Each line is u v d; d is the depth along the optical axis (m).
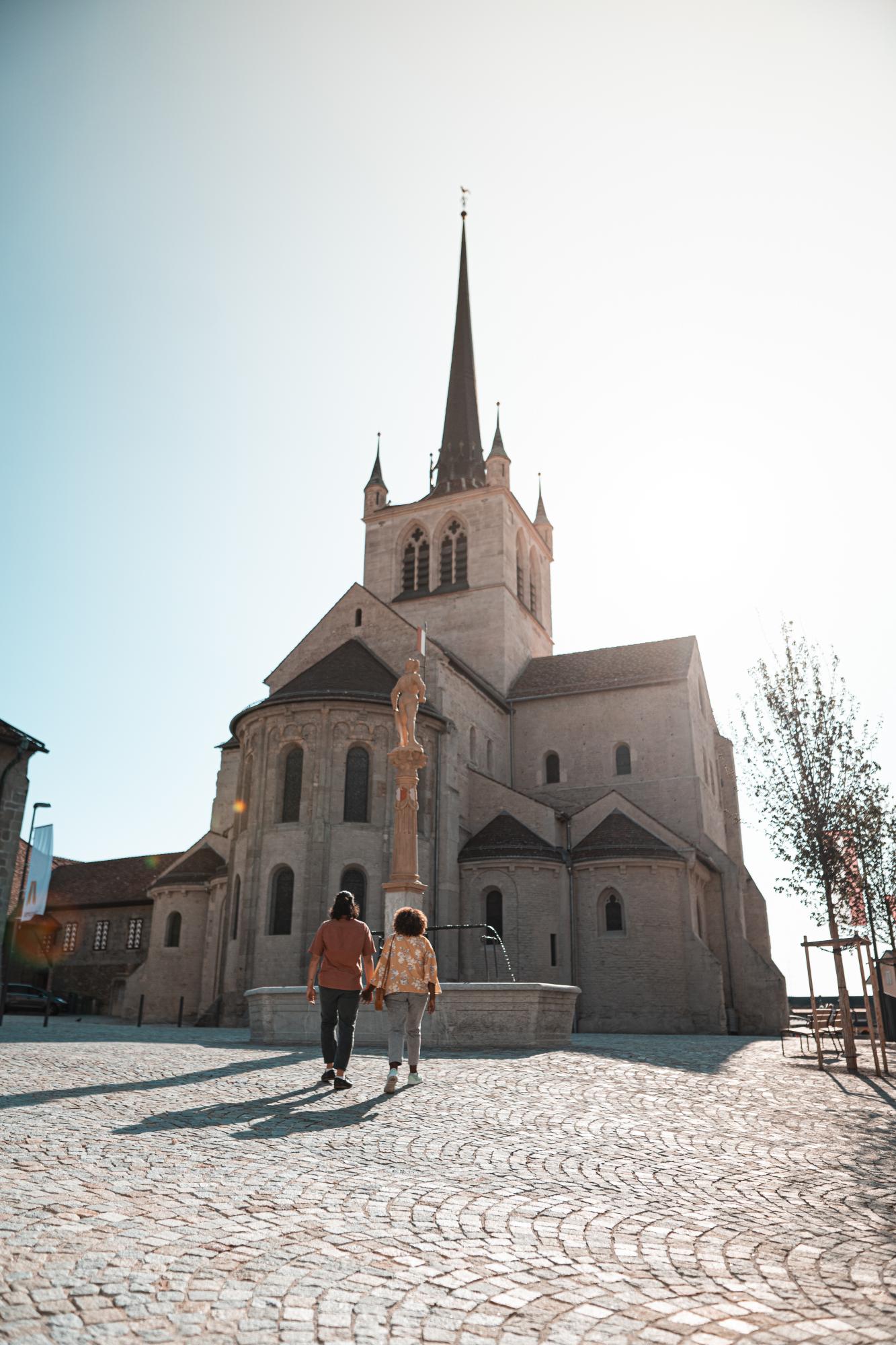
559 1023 21.02
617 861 42.44
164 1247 5.42
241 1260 5.28
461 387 66.88
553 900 42.03
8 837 29.92
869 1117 11.70
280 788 39.06
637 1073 15.76
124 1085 12.13
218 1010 38.25
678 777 50.34
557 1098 12.42
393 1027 12.60
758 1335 4.43
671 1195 7.27
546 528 68.00
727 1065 18.50
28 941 62.94
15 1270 4.92
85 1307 4.50
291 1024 21.25
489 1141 9.20
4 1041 20.08
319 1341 4.23
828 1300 4.94
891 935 31.64
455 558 58.88
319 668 42.69
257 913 37.31
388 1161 8.09
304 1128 9.45
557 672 56.78
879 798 31.23
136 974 47.50
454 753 43.78
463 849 43.19
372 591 60.50
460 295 70.44
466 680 48.84
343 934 12.98
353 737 39.25
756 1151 9.23
